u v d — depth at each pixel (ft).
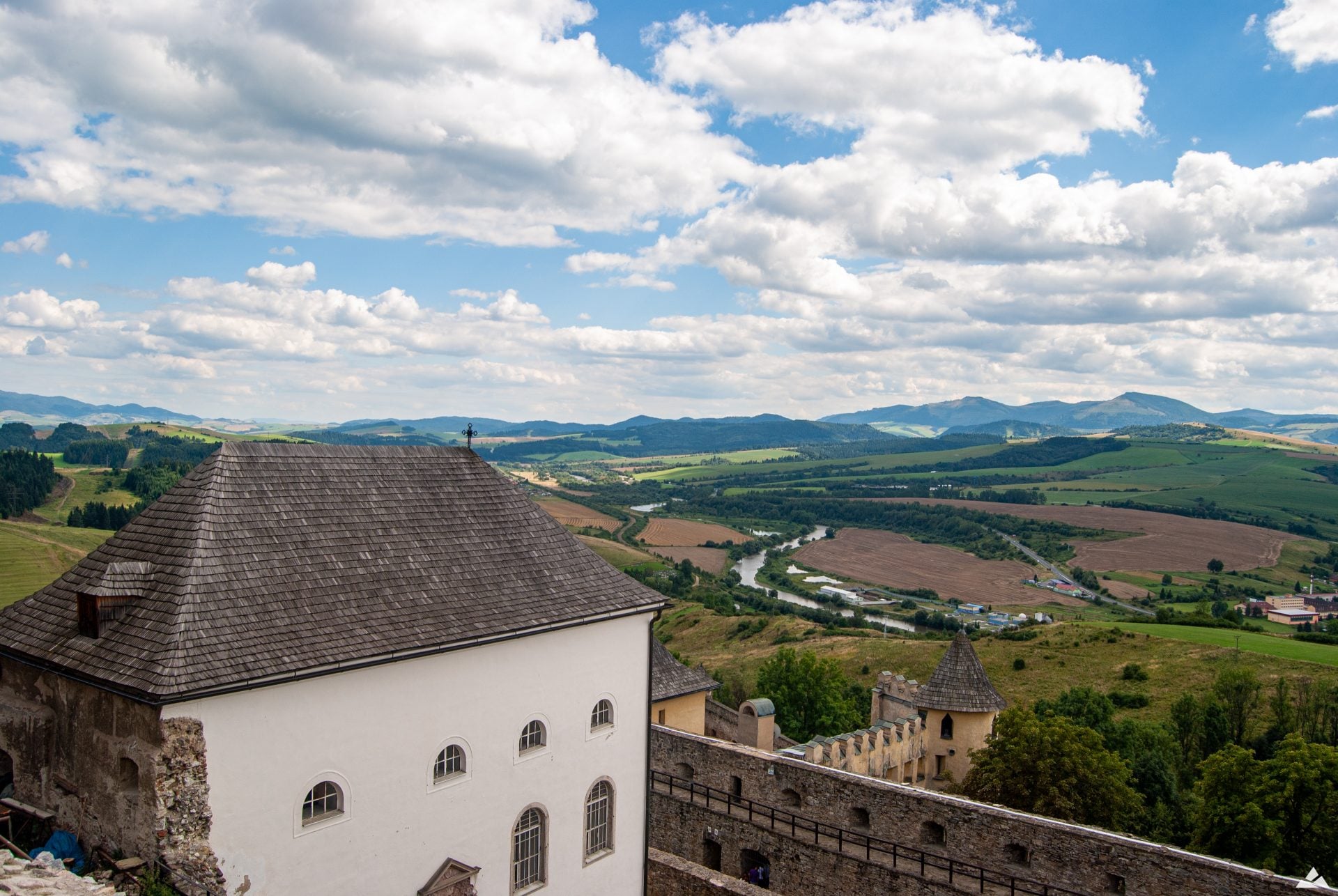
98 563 78.13
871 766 153.79
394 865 77.00
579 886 95.09
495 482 101.86
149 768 62.69
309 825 71.05
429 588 83.82
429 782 79.56
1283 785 134.62
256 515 77.97
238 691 65.51
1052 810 139.03
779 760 117.60
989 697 173.99
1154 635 357.41
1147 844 91.97
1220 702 258.37
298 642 70.69
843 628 448.65
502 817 86.43
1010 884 97.35
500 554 93.50
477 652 83.25
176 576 70.28
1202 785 145.69
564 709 92.79
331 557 79.87
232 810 66.08
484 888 84.94
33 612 77.15
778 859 112.27
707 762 125.49
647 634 103.81
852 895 105.50
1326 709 250.98
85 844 68.80
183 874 62.44
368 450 92.38
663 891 104.99
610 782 98.94
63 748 71.41
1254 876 85.61
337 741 72.49
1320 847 130.52
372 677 74.74
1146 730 230.07
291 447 85.81
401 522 88.43
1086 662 343.67
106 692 67.00
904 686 204.03
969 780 153.69
